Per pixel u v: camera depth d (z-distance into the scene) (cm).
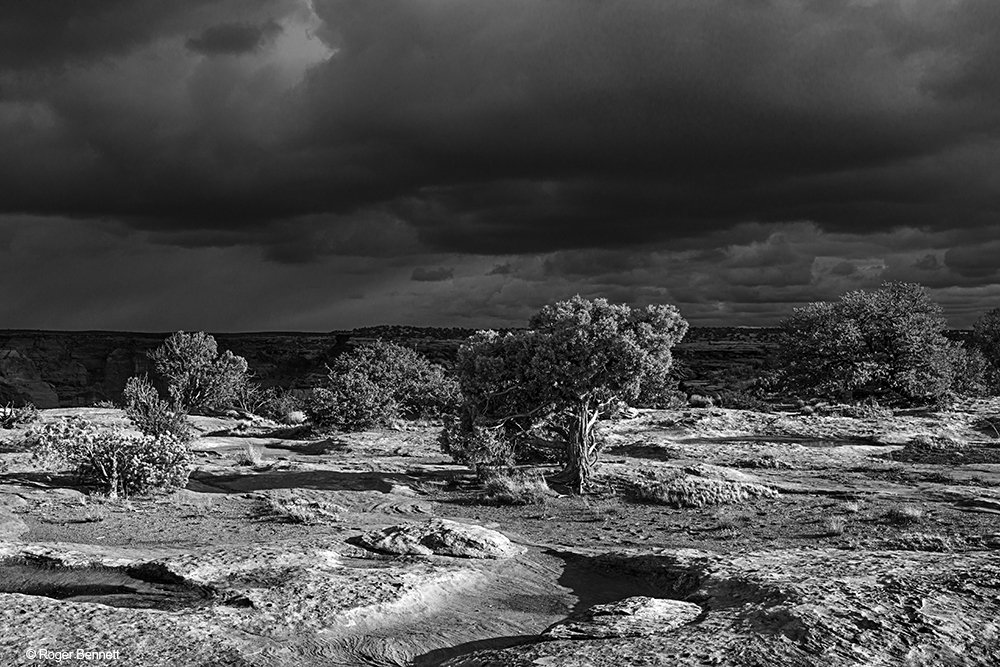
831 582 977
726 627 841
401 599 1053
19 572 1225
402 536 1460
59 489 2372
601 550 1578
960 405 6450
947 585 961
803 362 6812
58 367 18662
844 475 3023
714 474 2772
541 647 802
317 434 4975
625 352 2569
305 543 1453
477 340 2831
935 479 2848
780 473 3105
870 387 6569
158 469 2461
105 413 5859
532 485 2505
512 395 2800
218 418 6812
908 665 727
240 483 2894
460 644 939
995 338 9988
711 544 1731
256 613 956
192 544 1581
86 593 1112
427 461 3541
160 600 1058
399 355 6044
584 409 2669
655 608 936
